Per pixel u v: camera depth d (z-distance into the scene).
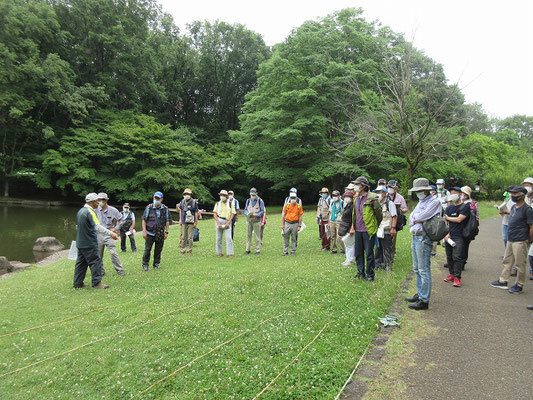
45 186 32.12
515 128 71.12
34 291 6.62
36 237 17.30
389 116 17.12
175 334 4.31
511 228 6.22
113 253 7.51
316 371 3.45
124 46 36.72
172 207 39.12
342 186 30.19
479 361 3.67
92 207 6.72
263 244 11.44
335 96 22.78
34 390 3.31
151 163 34.41
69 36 33.81
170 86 47.12
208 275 7.18
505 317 4.89
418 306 5.16
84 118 36.19
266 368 3.52
